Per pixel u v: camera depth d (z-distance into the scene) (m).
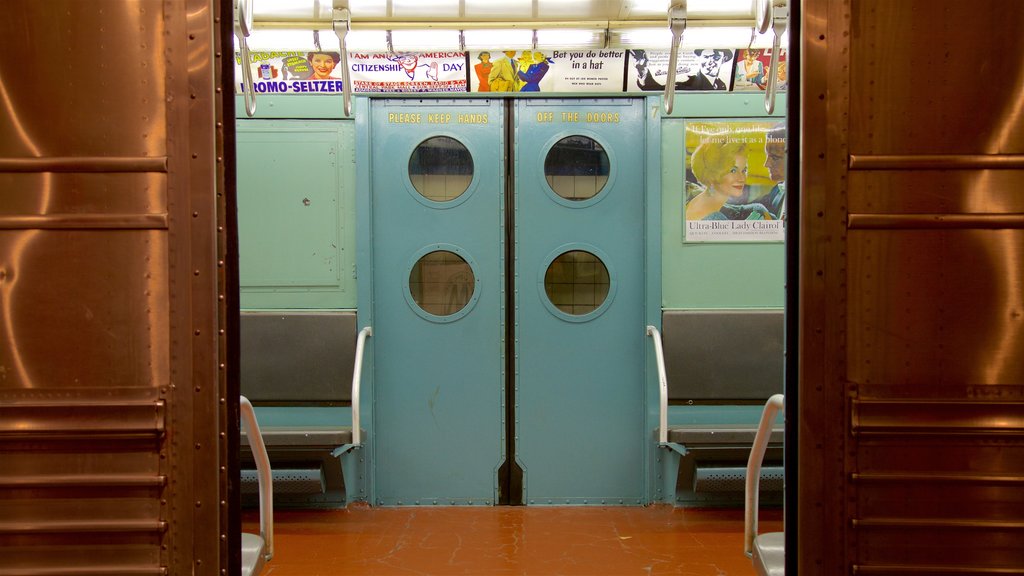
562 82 4.71
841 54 2.11
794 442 2.17
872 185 2.11
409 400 4.81
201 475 2.12
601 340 4.81
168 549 2.11
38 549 2.10
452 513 4.68
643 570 3.79
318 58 4.66
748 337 4.72
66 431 2.10
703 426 4.66
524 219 4.78
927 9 2.11
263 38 4.02
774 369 4.71
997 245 2.10
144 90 2.13
